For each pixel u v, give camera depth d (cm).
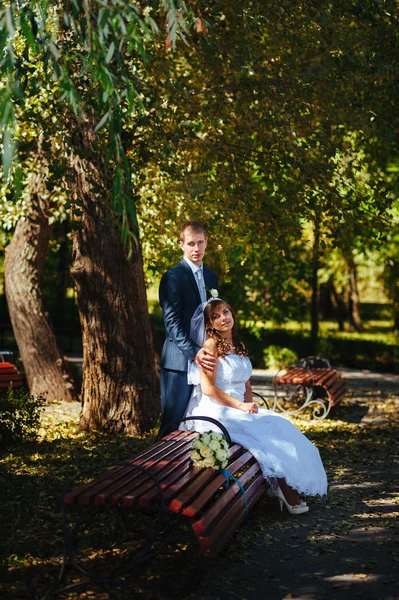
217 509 421
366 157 923
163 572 427
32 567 436
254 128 803
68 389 1226
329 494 624
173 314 615
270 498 597
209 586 409
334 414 1108
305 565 445
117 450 779
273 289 1806
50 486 632
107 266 862
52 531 507
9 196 700
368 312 4456
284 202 834
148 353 895
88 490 409
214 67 788
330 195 845
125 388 873
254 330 1892
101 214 856
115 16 394
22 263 1224
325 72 770
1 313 2116
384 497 618
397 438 909
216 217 818
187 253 634
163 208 1044
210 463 466
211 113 786
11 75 404
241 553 464
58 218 1196
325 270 2328
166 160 741
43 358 1223
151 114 732
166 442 542
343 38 769
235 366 570
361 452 817
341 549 476
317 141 828
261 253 1622
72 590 401
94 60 426
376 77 803
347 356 2042
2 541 480
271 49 786
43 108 752
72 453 770
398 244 1788
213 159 805
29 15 418
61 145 772
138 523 517
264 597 395
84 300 873
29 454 770
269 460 522
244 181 813
